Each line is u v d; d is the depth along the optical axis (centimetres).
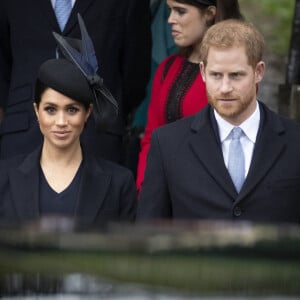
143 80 2300
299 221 1670
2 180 1769
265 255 851
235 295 836
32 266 848
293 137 1678
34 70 2203
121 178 1805
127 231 858
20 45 2225
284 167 1653
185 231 855
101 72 2231
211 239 846
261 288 842
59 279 840
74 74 1775
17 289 847
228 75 1612
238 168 1656
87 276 838
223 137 1667
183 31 2109
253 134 1666
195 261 841
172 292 832
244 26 1628
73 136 1775
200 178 1656
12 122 2202
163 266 838
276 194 1644
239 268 844
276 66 3159
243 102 1625
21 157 1809
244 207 1638
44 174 1775
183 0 2097
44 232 858
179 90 2084
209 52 1623
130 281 835
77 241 846
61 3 2214
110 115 1853
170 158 1683
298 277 845
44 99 1769
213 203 1639
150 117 2127
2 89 2283
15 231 862
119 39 2253
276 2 3700
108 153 2188
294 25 2695
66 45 1830
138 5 2258
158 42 2508
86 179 1775
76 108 1773
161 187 1695
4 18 2248
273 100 2994
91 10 2219
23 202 1747
